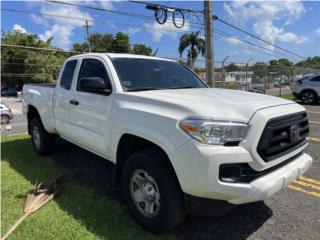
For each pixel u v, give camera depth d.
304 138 3.73
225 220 3.71
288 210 4.00
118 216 3.76
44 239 3.29
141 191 3.50
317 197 4.40
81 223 3.59
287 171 3.25
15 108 25.41
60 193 4.36
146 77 4.30
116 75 4.05
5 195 4.32
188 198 3.01
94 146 4.33
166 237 3.33
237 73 21.48
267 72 25.89
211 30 15.04
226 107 3.10
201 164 2.82
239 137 2.90
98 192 4.42
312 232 3.49
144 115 3.36
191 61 14.95
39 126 6.05
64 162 5.78
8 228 3.50
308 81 17.17
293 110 3.45
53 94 5.40
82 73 4.73
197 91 4.02
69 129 4.96
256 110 3.04
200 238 3.35
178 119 3.02
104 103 4.02
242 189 2.85
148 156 3.28
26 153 6.41
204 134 2.85
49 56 52.59
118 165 3.90
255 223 3.67
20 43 54.69
